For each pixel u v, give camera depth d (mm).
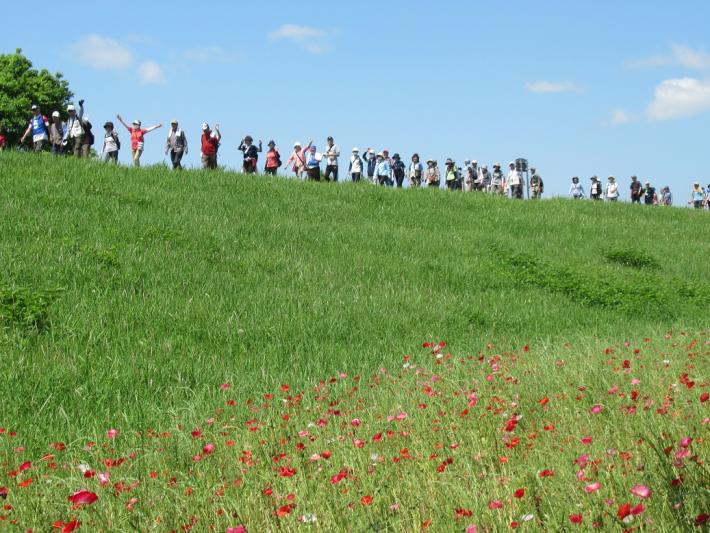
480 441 5965
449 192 31906
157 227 18672
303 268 17500
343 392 9461
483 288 18391
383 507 4555
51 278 14102
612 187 43688
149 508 5012
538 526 3986
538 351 11375
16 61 60875
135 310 12945
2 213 17594
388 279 17844
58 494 5410
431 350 12461
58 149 28844
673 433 5461
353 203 27156
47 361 10375
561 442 5816
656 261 24625
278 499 4762
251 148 31625
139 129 28297
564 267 20172
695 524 3705
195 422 8211
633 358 9570
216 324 12891
